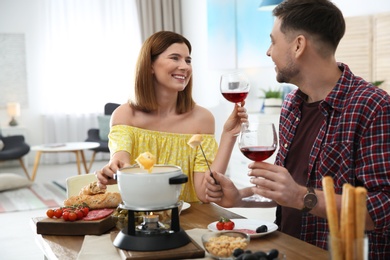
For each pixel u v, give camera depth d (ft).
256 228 6.01
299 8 5.92
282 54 6.10
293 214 6.58
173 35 7.72
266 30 22.86
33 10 29.91
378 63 17.49
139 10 31.09
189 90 8.05
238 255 4.43
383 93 5.85
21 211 18.26
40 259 13.20
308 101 6.63
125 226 5.73
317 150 6.20
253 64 23.97
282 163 6.71
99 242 5.55
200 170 7.76
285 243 5.45
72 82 30.48
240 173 22.75
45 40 30.14
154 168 5.51
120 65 31.27
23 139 26.55
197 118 8.10
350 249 3.72
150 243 4.99
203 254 5.00
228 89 7.31
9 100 29.86
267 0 19.66
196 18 29.30
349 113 5.90
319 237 6.24
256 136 5.34
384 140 5.62
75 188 8.00
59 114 30.37
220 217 6.64
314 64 6.05
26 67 29.99
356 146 5.86
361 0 18.31
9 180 22.02
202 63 28.73
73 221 5.95
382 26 17.30
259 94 24.03
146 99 7.75
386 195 5.38
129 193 5.02
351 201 3.73
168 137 7.91
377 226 5.32
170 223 5.58
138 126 7.93
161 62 7.59
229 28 25.49
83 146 24.50
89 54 30.66
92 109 30.91
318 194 5.15
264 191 5.08
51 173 27.22
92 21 30.63
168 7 31.37
